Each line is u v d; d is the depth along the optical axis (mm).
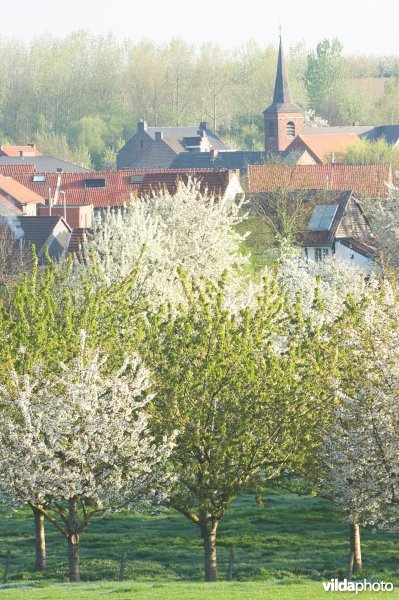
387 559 65938
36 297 64250
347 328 57000
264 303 60031
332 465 56000
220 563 65938
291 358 58125
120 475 55062
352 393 56219
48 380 55812
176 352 58156
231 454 57188
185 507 58312
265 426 57062
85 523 56906
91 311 63406
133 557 67812
